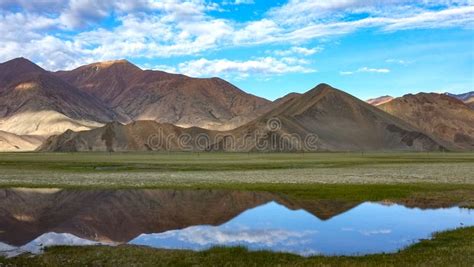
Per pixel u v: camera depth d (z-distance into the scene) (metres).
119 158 156.25
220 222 33.59
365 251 23.88
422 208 39.56
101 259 21.80
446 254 21.89
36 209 39.81
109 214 37.34
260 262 21.14
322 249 24.53
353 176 72.31
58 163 113.06
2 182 61.84
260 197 47.88
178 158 157.75
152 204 42.88
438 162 125.75
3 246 25.55
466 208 39.34
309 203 43.44
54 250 23.78
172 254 22.70
